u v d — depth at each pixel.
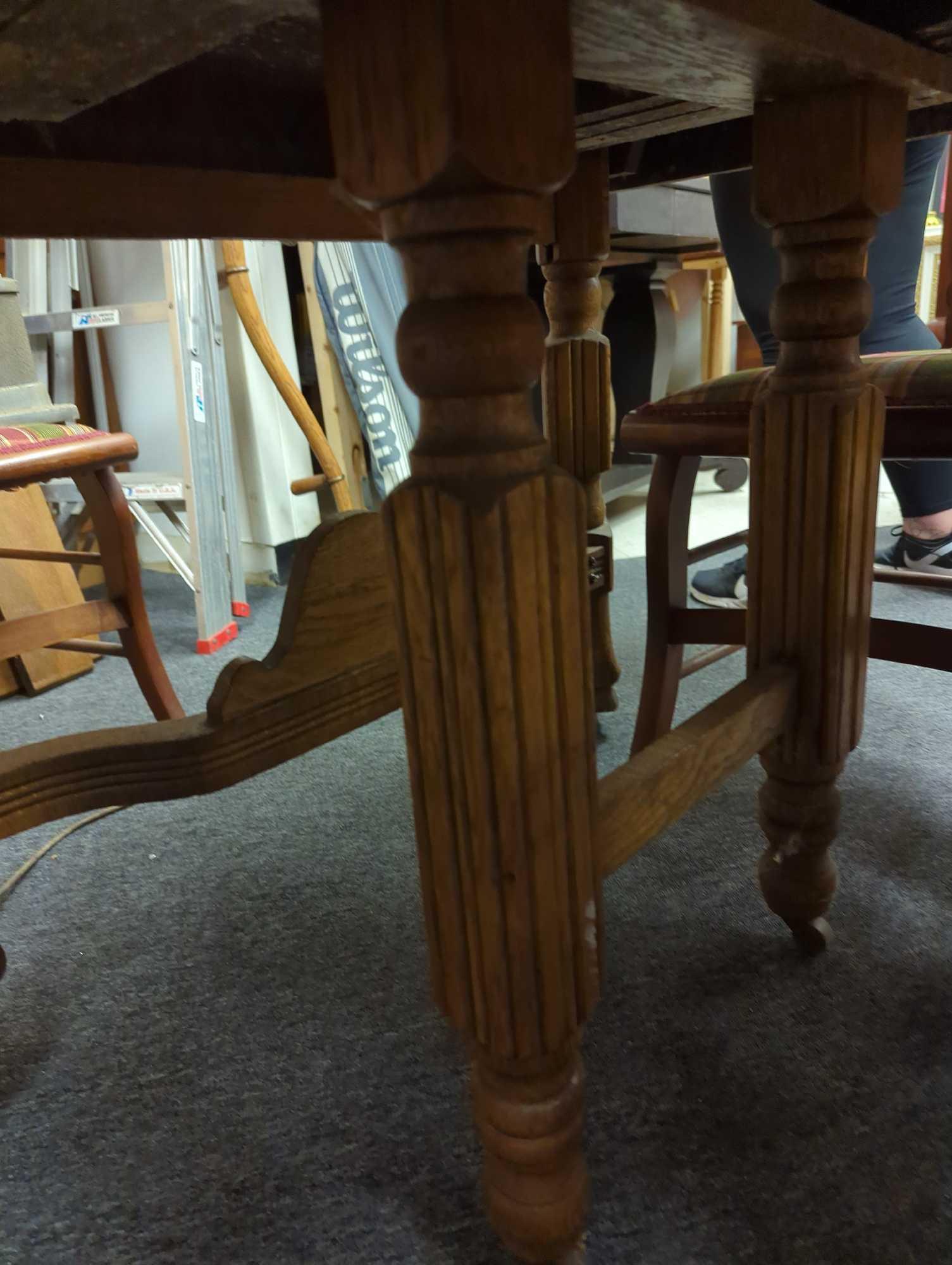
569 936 0.46
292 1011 0.79
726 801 1.11
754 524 0.69
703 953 0.83
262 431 2.13
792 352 0.64
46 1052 0.76
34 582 1.70
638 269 2.64
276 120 0.67
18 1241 0.59
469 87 0.32
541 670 0.40
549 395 1.14
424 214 0.36
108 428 2.21
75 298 2.19
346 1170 0.63
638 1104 0.67
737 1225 0.57
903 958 0.81
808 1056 0.71
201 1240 0.59
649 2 0.38
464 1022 0.48
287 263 2.31
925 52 0.57
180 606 2.08
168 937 0.91
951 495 1.70
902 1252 0.55
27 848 1.09
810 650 0.69
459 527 0.37
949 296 1.93
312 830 1.10
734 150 0.98
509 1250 0.54
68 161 0.58
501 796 0.41
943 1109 0.65
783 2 0.44
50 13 0.35
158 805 1.18
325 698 0.75
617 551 2.30
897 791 1.09
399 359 0.38
